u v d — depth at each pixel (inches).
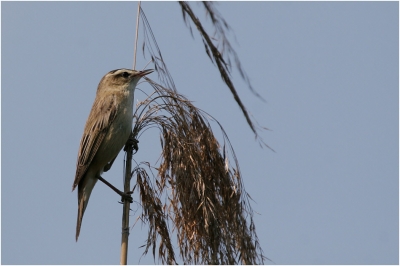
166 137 366.9
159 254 344.8
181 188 348.8
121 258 342.3
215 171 352.2
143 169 366.6
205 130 359.9
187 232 341.1
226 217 342.0
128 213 358.9
